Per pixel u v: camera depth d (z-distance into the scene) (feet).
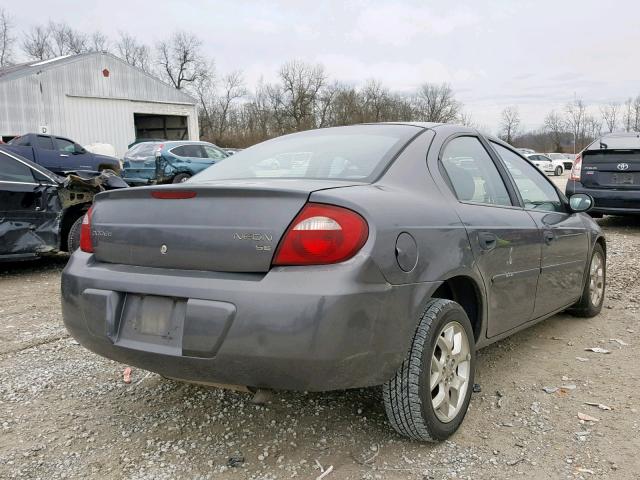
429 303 8.71
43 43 226.79
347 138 10.68
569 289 13.62
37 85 94.38
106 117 104.06
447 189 9.70
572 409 10.10
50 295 19.26
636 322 15.21
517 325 11.34
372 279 7.47
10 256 21.11
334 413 10.02
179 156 55.88
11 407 10.42
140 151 57.67
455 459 8.49
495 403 10.37
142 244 8.39
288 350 7.16
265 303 7.23
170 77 227.61
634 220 35.73
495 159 11.85
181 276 7.91
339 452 8.73
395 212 8.15
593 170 30.04
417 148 9.86
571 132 269.85
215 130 227.61
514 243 10.68
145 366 8.22
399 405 8.38
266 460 8.55
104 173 24.93
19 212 21.26
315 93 237.66
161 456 8.74
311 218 7.41
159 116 124.36
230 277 7.60
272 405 10.37
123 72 106.01
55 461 8.63
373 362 7.66
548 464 8.35
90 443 9.16
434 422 8.58
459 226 9.24
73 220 23.36
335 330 7.15
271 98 235.40
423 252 8.31
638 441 8.95
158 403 10.58
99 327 8.48
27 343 13.96
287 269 7.38
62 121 97.86
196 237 7.88
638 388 10.94
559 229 12.75
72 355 13.12
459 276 9.14
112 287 8.45
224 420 9.85
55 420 9.93
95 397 10.86
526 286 11.32
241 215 7.68
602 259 15.92
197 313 7.53
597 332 14.40
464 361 9.36
